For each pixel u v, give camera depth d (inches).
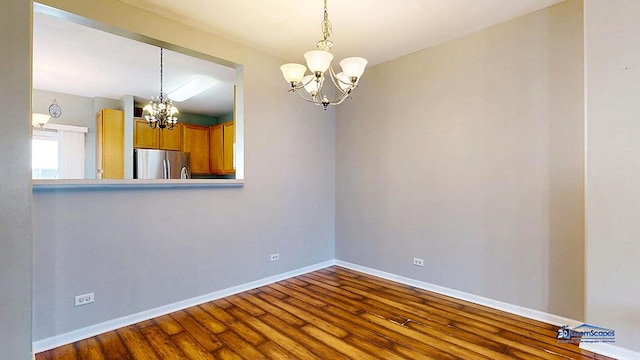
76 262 94.0
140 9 102.8
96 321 97.4
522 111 109.3
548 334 96.8
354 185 165.0
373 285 141.7
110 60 147.7
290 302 122.3
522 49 109.0
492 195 116.6
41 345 87.7
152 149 216.5
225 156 233.5
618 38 83.5
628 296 82.7
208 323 104.6
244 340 93.9
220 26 115.7
